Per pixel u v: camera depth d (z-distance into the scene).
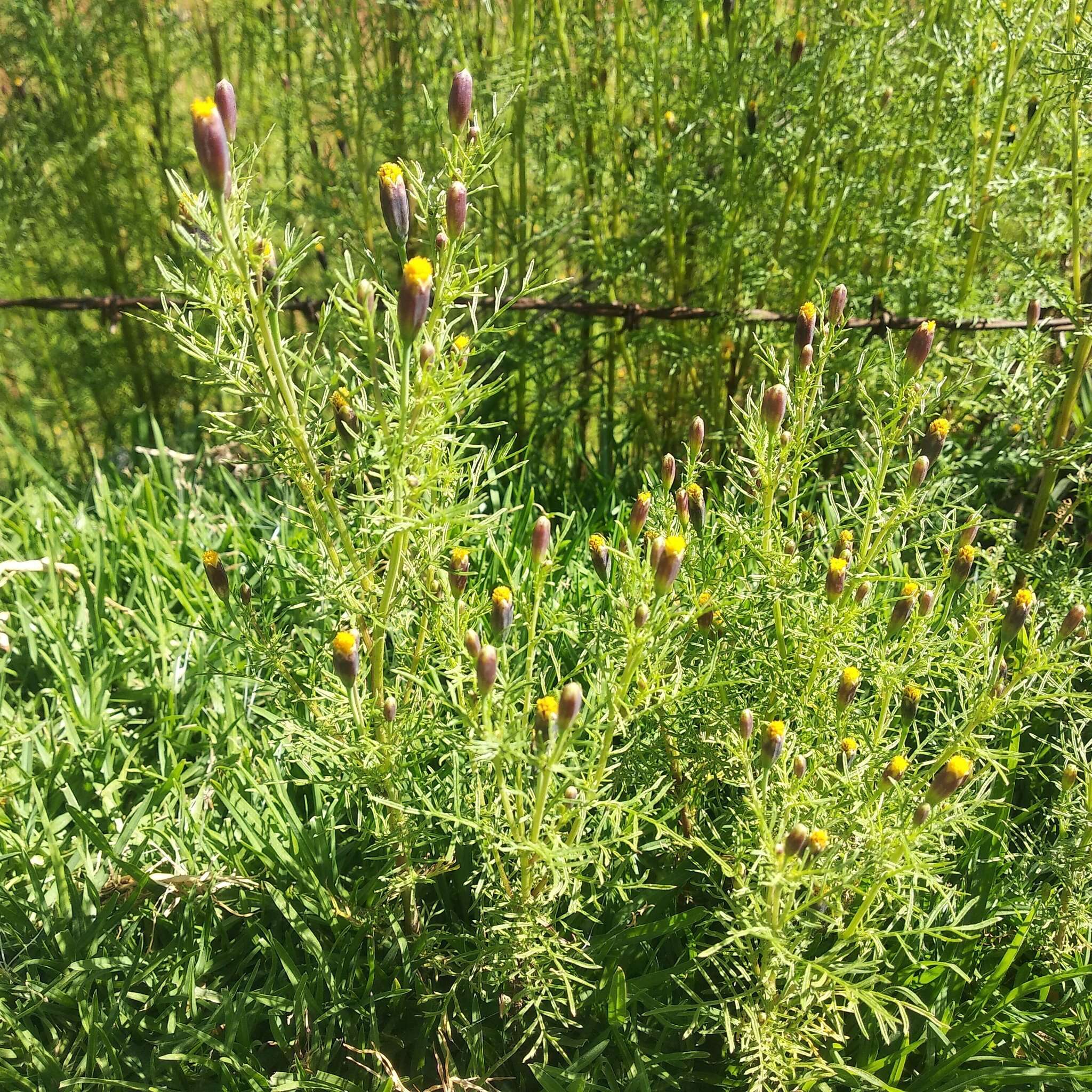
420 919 2.06
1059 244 3.06
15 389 4.54
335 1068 1.95
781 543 1.92
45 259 4.06
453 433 1.73
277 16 3.87
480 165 1.61
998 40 2.97
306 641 1.94
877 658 1.83
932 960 1.93
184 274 1.56
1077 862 1.93
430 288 1.37
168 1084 1.86
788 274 3.53
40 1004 1.91
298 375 2.33
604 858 1.82
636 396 3.61
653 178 3.38
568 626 2.46
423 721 1.81
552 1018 1.97
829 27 3.08
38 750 2.42
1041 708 2.40
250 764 2.34
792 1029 1.74
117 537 3.17
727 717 1.91
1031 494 3.07
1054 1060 1.90
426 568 1.71
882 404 2.31
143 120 4.11
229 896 2.13
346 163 3.72
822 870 1.59
